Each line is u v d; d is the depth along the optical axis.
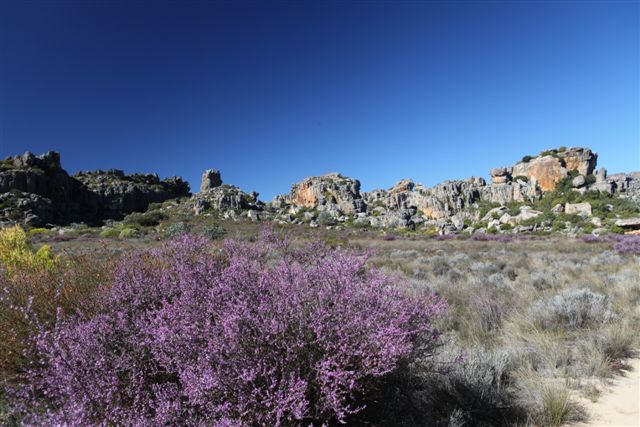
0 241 9.66
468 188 101.12
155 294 3.71
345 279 3.15
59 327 3.02
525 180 98.06
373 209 103.62
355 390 2.71
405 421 3.04
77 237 42.06
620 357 4.73
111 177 107.44
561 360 4.51
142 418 2.23
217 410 2.24
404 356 2.92
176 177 128.62
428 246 31.77
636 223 54.09
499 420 3.33
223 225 61.41
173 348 2.62
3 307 3.88
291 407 2.24
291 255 4.19
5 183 72.00
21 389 2.57
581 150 94.69
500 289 8.18
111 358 2.67
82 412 2.14
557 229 62.28
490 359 4.08
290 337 2.52
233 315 2.50
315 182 116.50
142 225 67.44
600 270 12.26
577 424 3.26
